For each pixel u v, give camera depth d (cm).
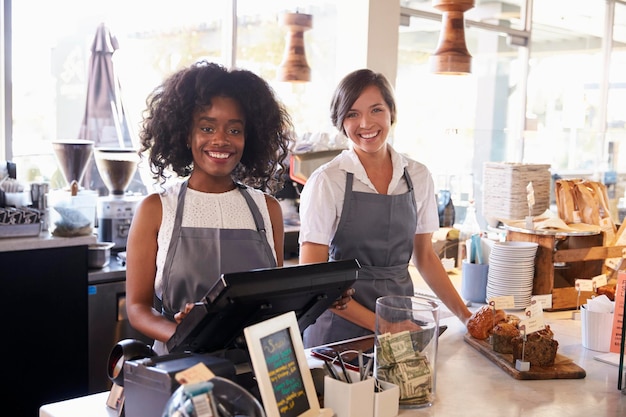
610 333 237
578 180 339
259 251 218
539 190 379
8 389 345
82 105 432
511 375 208
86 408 173
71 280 357
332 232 271
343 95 270
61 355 358
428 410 179
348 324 263
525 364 207
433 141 518
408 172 280
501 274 290
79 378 365
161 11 453
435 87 553
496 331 223
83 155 386
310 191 266
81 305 361
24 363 348
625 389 198
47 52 412
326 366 177
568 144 532
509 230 310
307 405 155
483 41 588
